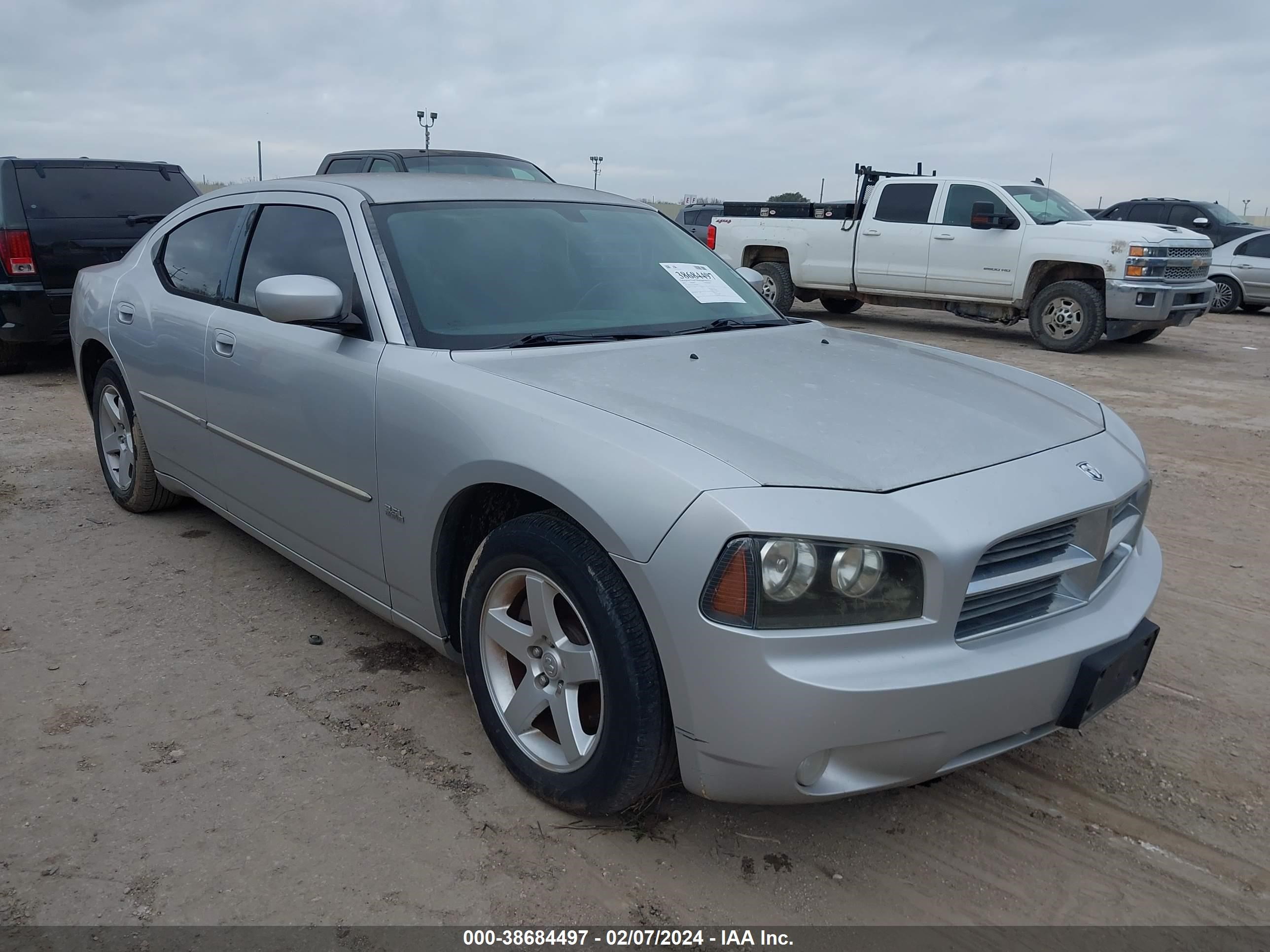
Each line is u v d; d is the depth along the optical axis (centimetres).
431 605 290
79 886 230
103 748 286
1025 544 232
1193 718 320
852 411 260
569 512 231
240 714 307
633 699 225
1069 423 285
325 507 326
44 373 898
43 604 384
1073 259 1114
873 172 1321
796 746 208
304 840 248
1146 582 270
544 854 245
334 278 326
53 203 819
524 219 354
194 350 388
